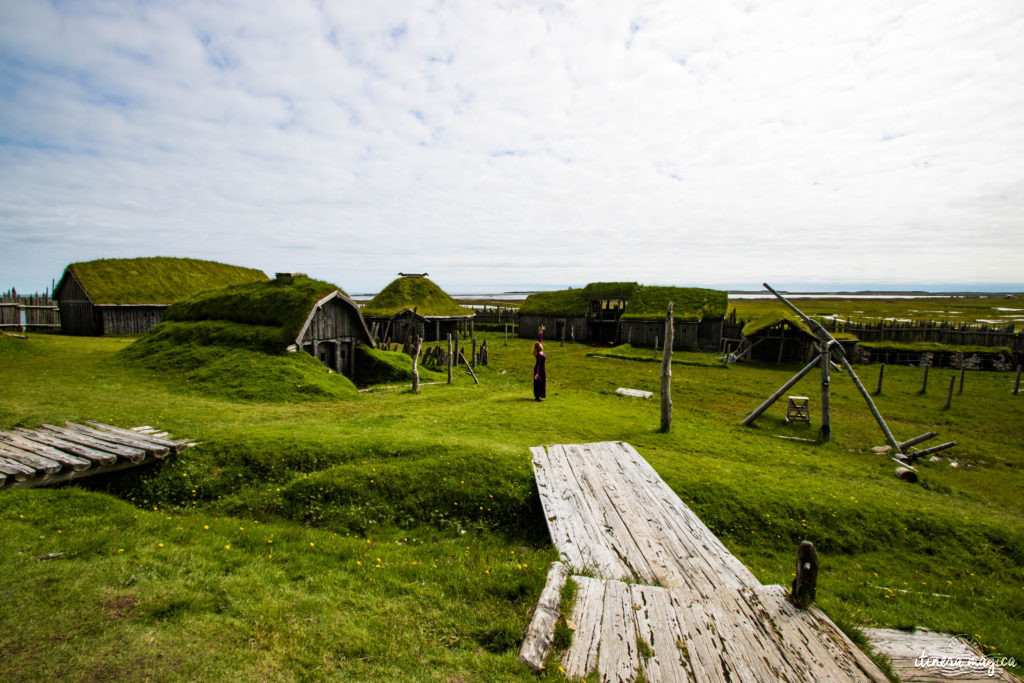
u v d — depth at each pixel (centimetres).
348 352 3077
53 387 1964
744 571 781
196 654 524
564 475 1192
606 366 3909
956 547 1102
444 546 957
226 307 2975
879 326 4594
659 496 1087
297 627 595
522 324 6281
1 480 908
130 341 3775
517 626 627
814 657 566
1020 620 852
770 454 1683
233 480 1156
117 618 567
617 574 771
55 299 4450
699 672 533
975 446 1970
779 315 4325
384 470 1191
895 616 813
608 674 527
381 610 659
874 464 1705
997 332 4231
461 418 1853
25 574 634
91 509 909
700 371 3759
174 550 768
